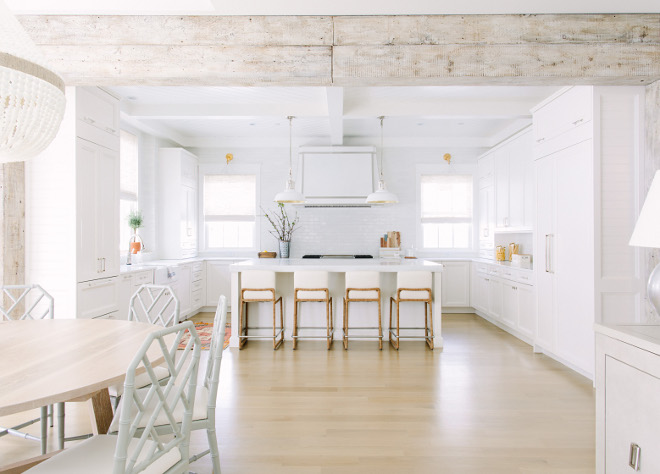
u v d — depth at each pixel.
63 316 3.17
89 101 3.34
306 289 4.15
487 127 5.75
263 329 4.57
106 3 2.77
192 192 6.30
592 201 3.13
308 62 2.84
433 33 2.83
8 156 1.53
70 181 3.16
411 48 2.83
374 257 6.46
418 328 4.48
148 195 5.67
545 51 2.81
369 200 4.82
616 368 1.65
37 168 3.17
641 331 1.63
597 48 2.81
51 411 2.48
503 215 5.46
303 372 3.44
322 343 4.41
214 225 6.71
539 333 3.94
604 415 1.72
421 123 5.50
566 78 2.85
